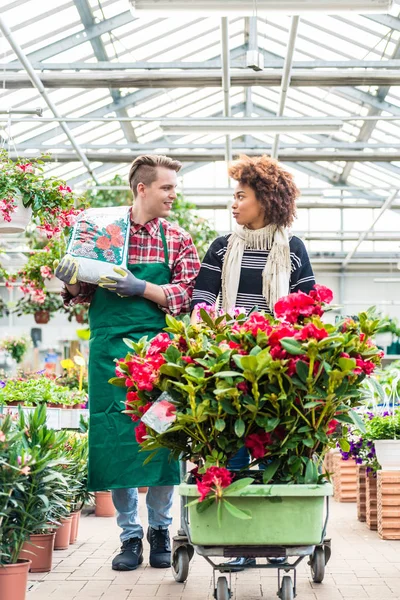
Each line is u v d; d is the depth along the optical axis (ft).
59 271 10.76
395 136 41.42
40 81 29.81
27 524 9.33
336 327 8.21
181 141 44.29
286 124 30.96
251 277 10.34
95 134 39.73
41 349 62.18
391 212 57.67
